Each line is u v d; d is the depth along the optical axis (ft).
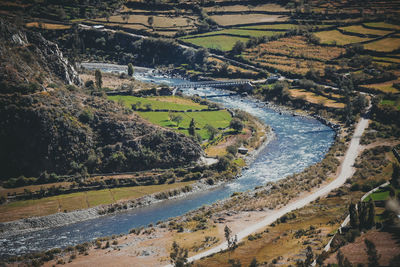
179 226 617.62
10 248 570.46
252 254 516.32
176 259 511.40
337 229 551.59
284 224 601.21
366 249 464.24
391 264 400.26
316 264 454.40
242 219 628.28
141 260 525.75
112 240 586.86
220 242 561.84
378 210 588.09
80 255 545.85
